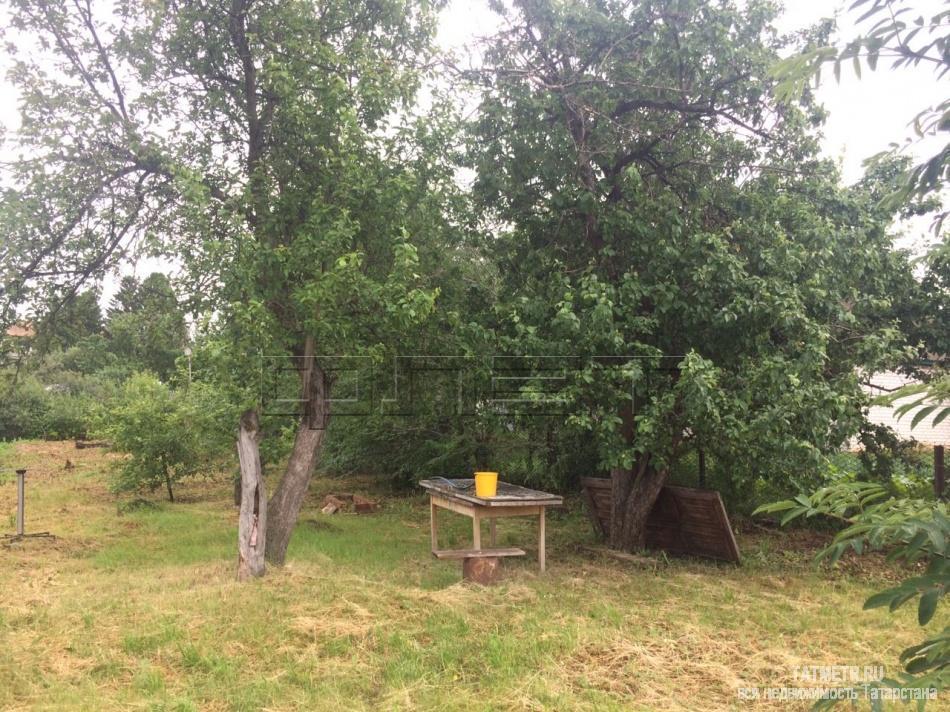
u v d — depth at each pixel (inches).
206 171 287.9
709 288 277.6
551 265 315.0
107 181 281.6
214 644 201.8
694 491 307.6
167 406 476.7
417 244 291.6
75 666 189.6
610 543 339.6
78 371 1096.2
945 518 68.0
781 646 211.2
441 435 462.3
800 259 276.5
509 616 232.8
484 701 169.8
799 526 379.2
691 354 260.2
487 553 275.4
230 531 382.3
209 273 259.1
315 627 213.9
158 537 368.2
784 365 261.4
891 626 228.2
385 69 279.9
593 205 291.6
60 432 968.3
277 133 289.3
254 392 268.7
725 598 260.4
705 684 183.0
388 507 478.9
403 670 186.4
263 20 277.4
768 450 275.1
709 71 296.0
